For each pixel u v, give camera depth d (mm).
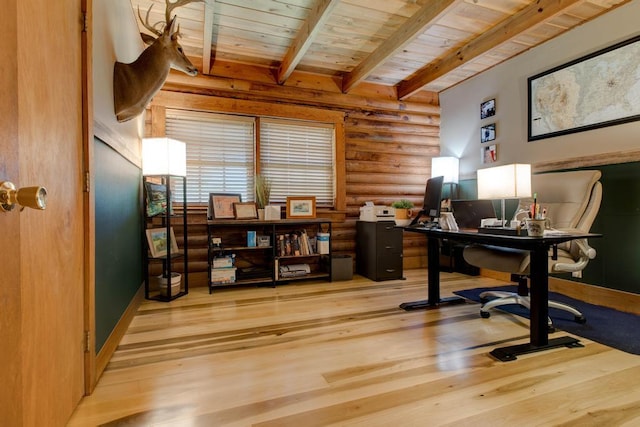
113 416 1407
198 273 3828
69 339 1371
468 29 3350
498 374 1754
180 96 3732
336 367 1842
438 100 5012
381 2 2873
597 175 2494
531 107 3637
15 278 781
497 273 4043
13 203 696
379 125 4711
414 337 2258
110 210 2062
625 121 2840
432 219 3285
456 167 4613
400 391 1597
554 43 3402
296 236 4004
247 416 1412
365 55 3854
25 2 984
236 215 3744
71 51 1412
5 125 744
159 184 3461
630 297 2781
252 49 3652
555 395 1554
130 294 2641
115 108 2199
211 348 2100
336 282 3971
